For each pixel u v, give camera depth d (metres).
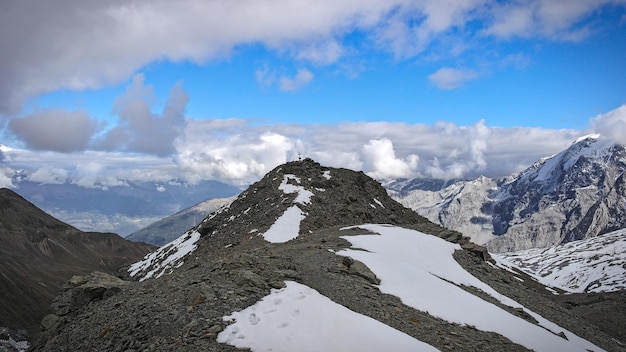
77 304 39.78
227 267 31.56
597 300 84.25
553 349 33.19
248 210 88.94
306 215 78.19
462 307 34.97
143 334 22.69
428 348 22.86
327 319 23.69
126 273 103.94
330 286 31.06
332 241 49.16
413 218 96.31
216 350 20.23
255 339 21.09
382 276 36.38
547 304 52.81
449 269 47.22
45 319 39.81
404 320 28.11
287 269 33.44
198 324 22.47
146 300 27.14
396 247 49.09
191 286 27.88
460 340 27.58
